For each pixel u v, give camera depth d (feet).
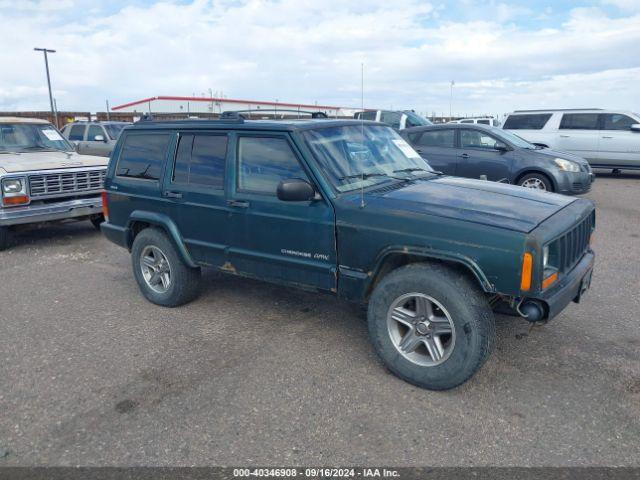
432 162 34.04
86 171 26.03
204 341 14.46
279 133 13.53
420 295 11.29
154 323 15.79
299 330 15.05
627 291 17.69
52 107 93.66
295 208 13.10
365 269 12.25
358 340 14.32
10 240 25.70
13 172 23.80
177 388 12.03
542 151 32.37
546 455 9.48
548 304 10.41
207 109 101.04
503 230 10.44
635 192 39.19
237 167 14.37
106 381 12.42
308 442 9.99
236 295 17.97
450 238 10.87
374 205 12.05
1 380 12.58
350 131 14.66
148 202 16.60
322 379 12.26
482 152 32.81
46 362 13.44
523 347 13.57
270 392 11.75
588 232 13.30
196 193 15.15
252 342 14.33
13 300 18.16
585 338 14.07
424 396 11.46
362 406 11.12
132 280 20.27
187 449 9.87
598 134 45.60
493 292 10.56
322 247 12.83
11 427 10.68
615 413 10.71
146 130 17.01
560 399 11.23
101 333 15.16
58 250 25.36
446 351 11.27
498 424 10.41
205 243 15.30
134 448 9.92
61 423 10.78
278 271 13.91
